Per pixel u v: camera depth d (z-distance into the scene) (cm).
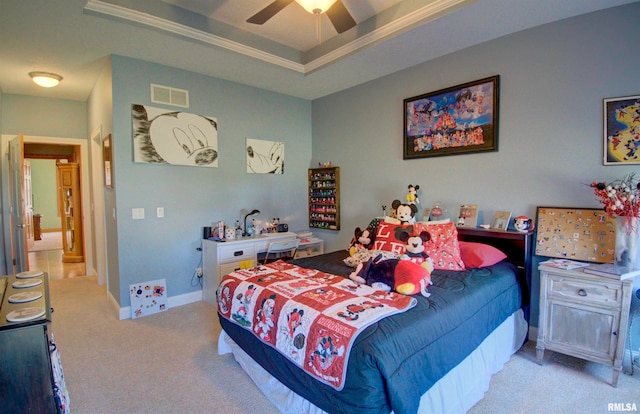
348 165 434
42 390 134
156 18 270
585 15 250
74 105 465
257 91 427
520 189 286
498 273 249
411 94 359
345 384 145
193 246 381
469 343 191
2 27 261
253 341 208
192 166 375
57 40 285
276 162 450
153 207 349
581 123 255
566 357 253
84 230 501
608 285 212
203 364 246
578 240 253
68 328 309
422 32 280
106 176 360
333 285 216
